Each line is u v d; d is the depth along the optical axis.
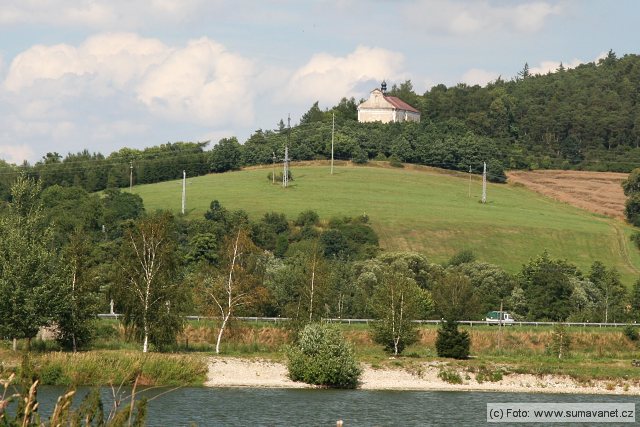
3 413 54.88
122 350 156.62
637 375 167.12
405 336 175.38
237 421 116.50
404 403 137.75
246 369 154.38
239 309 171.62
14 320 145.50
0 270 150.62
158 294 156.88
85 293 155.50
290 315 172.50
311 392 144.00
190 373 145.25
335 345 153.00
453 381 160.50
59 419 55.47
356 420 121.12
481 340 197.88
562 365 173.88
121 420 56.59
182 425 112.81
